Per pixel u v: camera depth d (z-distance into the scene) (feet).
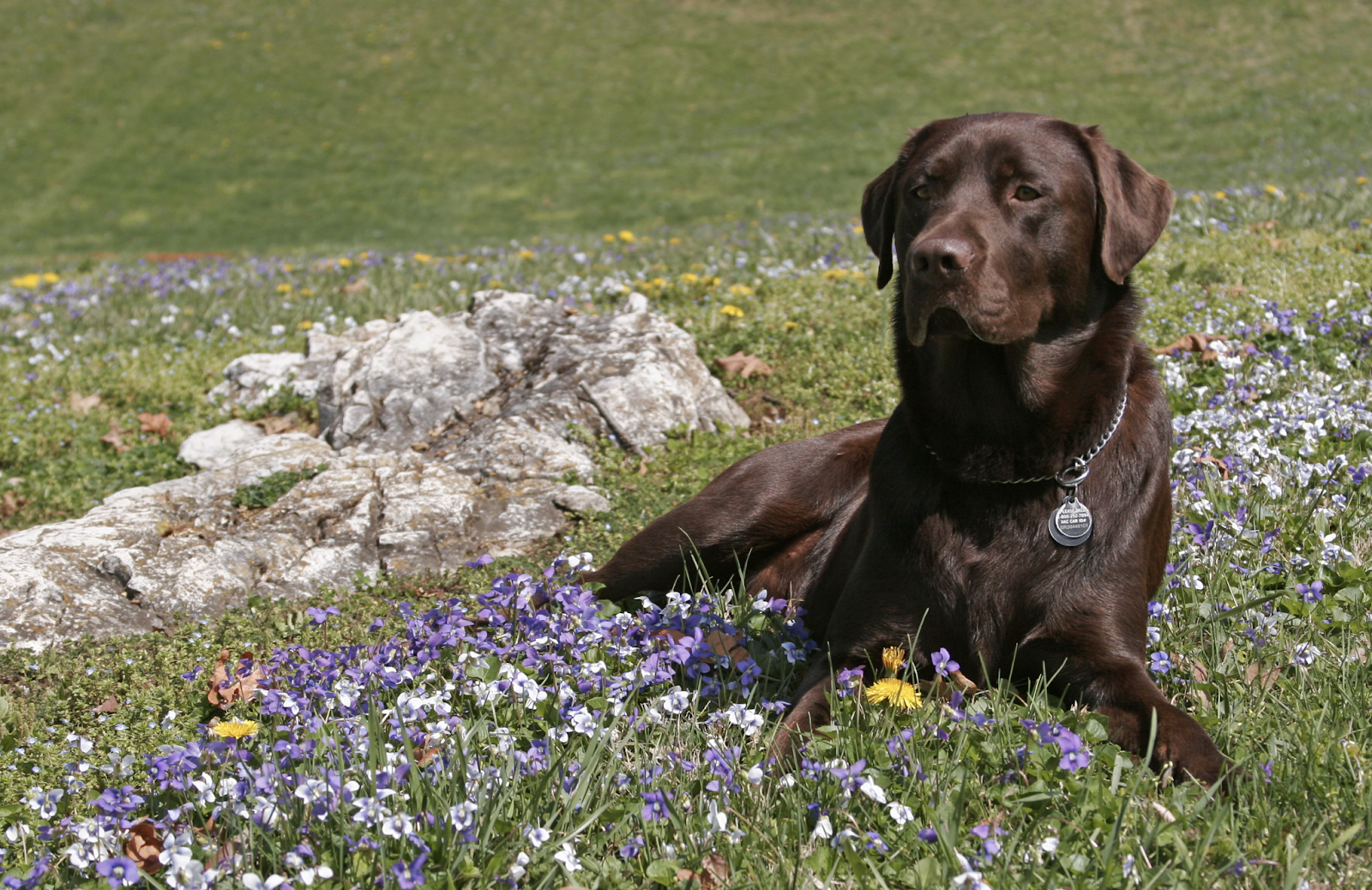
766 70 113.19
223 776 9.45
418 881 7.43
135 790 10.32
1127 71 105.91
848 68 112.27
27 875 8.64
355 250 61.11
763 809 8.92
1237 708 10.05
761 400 22.31
